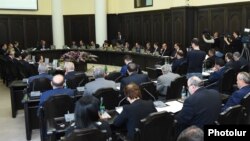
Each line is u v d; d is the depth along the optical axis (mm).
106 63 13453
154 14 13117
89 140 2271
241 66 6207
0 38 14148
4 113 6273
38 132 5000
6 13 14219
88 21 15781
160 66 8312
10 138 4809
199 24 10891
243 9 9148
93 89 4363
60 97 3771
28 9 14750
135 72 4840
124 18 15281
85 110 2312
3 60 9562
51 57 13609
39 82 5152
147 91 4434
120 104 4254
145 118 2744
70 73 5695
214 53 7699
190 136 1352
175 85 4836
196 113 3023
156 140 2838
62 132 2980
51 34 15594
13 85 5930
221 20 9984
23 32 14773
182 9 10969
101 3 14789
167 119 2842
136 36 14500
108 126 2621
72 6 15938
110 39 15750
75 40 16078
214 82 5602
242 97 3559
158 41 12969
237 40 8500
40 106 3982
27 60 9414
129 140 2951
